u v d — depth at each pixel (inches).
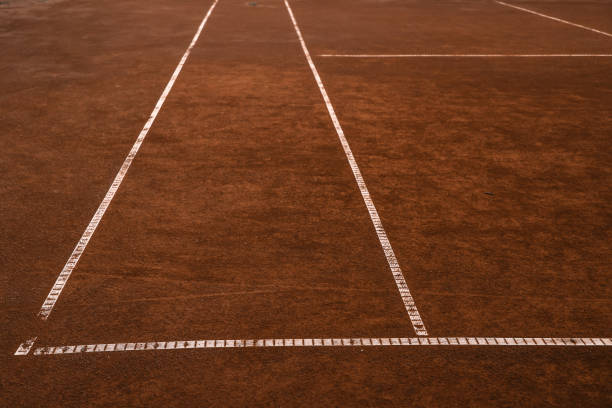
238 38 665.0
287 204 273.1
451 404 161.2
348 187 292.4
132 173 304.7
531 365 175.8
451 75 517.0
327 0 997.2
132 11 843.4
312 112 409.7
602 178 308.3
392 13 868.0
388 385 167.5
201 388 165.3
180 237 242.7
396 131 373.7
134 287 209.3
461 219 261.4
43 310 196.5
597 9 943.0
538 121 398.0
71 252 230.5
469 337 187.2
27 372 169.8
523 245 240.8
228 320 193.0
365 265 225.0
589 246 241.0
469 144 353.1
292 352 179.6
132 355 177.0
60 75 497.4
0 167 309.9
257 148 341.7
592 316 197.8
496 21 810.8
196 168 312.0
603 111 422.0
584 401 162.7
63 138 353.7
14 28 700.0
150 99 433.7
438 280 216.4
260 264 224.4
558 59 583.5
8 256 227.0
